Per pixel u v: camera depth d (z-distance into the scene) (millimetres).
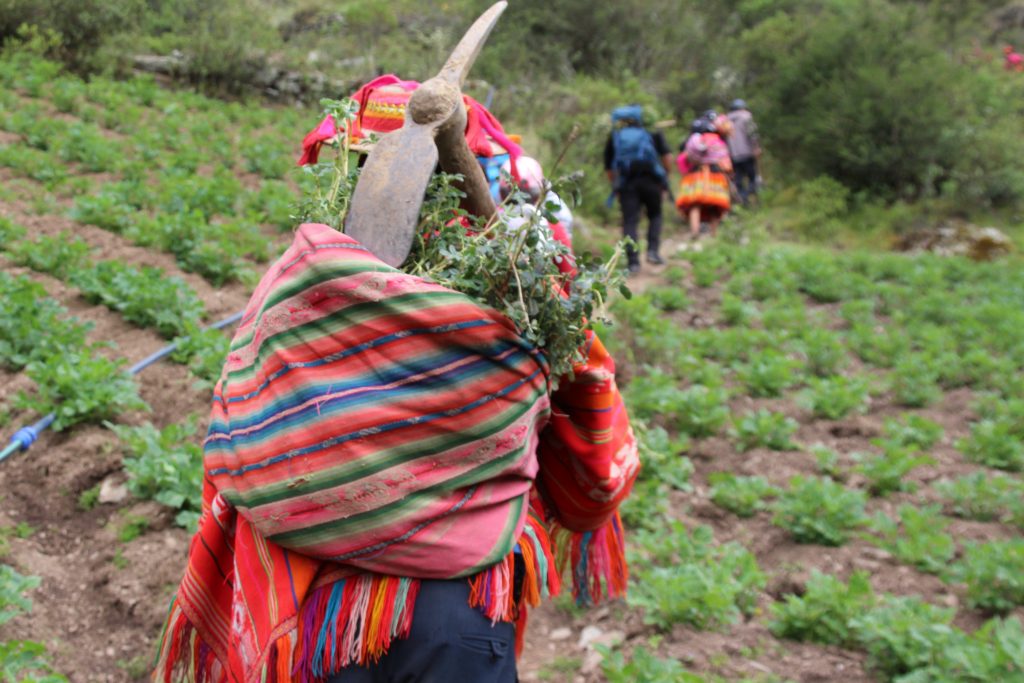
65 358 5777
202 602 2338
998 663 3814
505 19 20234
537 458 2633
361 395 1993
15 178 10258
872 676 4051
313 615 2047
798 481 5574
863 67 17281
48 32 15570
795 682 4004
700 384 7703
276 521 2029
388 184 2129
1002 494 5785
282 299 2053
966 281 12281
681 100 20031
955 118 16797
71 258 7742
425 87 2188
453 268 2154
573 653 4258
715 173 13266
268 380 2066
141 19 17781
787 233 15352
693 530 5172
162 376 6273
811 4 24297
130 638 4117
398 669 2061
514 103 17422
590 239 12539
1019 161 16500
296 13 21000
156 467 4867
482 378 2051
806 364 8461
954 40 24406
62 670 3869
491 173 2715
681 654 4188
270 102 17406
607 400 2512
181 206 9914
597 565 2908
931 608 4293
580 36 20750
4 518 4695
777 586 4832
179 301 7188
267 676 2062
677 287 10766
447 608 2039
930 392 7805
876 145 16594
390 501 1990
